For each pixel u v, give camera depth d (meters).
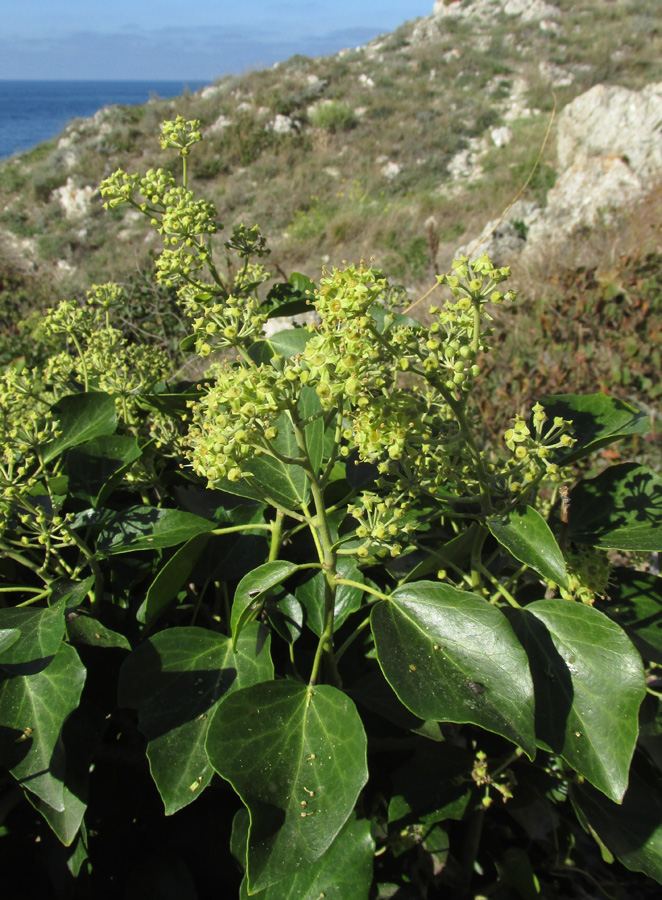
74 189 23.11
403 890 1.63
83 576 1.84
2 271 10.25
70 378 2.44
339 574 1.64
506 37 31.86
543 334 5.63
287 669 1.72
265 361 1.98
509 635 1.26
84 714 1.43
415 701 1.21
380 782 1.74
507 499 1.49
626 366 5.11
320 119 23.19
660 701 1.89
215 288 2.12
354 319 1.19
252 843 1.15
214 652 1.46
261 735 1.27
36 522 1.62
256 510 1.79
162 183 2.10
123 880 1.69
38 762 1.24
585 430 1.67
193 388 2.16
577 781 1.63
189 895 1.58
